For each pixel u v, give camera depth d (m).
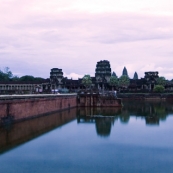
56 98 92.12
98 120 74.12
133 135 53.88
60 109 96.94
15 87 171.25
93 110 103.81
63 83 197.50
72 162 37.34
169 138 51.25
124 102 155.88
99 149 43.69
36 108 74.00
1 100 55.16
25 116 66.94
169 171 34.50
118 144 46.81
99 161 37.94
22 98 66.75
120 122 70.38
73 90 176.50
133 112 95.88
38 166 35.66
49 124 64.75
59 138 50.44
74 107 116.12
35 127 59.16
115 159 38.78
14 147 43.28
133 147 45.00
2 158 38.31
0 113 54.22
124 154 41.12
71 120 73.44
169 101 164.62
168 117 80.75
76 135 53.38
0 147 43.03
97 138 51.09
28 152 41.12
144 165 36.56
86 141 48.66
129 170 34.75
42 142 47.00
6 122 56.72
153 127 62.91
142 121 72.25
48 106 84.12
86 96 120.06
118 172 34.03
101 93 129.75
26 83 172.25
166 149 43.81
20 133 52.25
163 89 192.50
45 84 175.50
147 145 46.19
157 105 130.38
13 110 60.12
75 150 42.88
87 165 36.34
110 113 92.56
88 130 58.59
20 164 36.22
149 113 92.38
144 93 190.38
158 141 48.94
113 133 55.78
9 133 51.56
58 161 37.66
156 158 39.34
